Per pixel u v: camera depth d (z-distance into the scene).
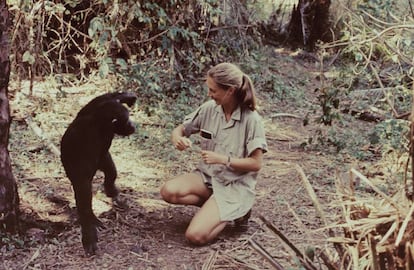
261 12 14.10
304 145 7.65
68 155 4.48
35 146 6.82
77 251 4.62
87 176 4.50
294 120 9.11
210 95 4.78
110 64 8.66
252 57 11.29
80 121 4.51
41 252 4.58
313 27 13.56
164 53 9.51
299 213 5.50
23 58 7.92
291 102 10.02
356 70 8.33
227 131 4.87
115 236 4.85
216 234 4.81
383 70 8.86
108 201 5.50
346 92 7.96
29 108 8.01
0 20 4.52
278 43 13.93
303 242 4.84
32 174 6.09
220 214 4.77
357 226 3.29
